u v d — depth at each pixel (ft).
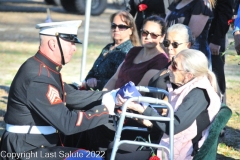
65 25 35.96
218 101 37.40
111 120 41.52
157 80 42.78
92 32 148.97
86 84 53.62
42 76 35.24
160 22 47.55
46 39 35.86
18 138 35.60
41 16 184.24
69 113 35.32
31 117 35.58
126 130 40.78
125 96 35.70
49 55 36.06
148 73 46.39
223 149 57.00
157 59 46.70
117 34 53.93
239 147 57.93
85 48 65.00
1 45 125.29
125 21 53.36
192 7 53.31
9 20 171.12
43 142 36.06
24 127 35.68
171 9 55.36
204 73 37.52
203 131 37.42
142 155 37.40
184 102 36.55
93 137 42.37
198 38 53.06
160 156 36.58
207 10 52.90
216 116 37.01
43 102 34.73
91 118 35.50
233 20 56.54
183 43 45.42
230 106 75.46
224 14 57.36
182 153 36.73
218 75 60.03
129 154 37.70
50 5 218.38
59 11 200.13
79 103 39.88
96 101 39.93
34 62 35.83
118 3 219.41
